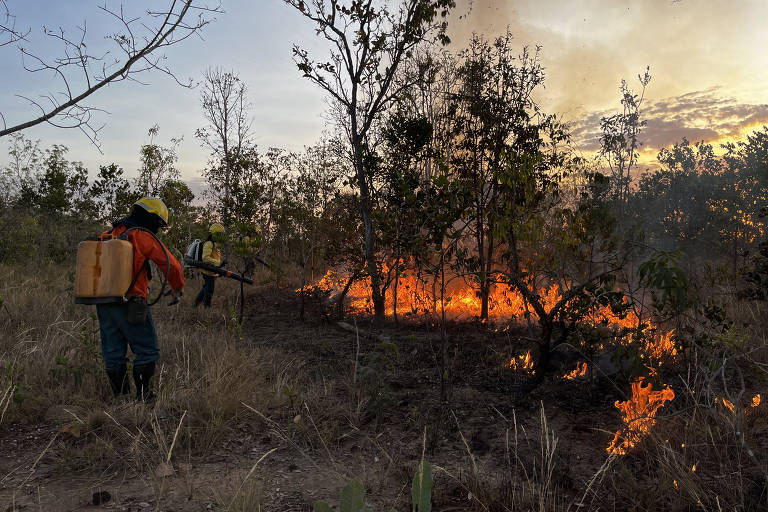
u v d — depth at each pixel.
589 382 4.26
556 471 2.76
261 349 5.71
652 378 3.57
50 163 12.94
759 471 2.59
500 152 6.08
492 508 2.37
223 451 3.00
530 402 3.93
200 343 5.38
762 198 10.30
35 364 4.10
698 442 2.92
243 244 6.05
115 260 3.53
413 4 7.22
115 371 3.69
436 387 4.42
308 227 9.22
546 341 4.11
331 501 2.41
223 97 12.04
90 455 2.79
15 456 2.84
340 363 5.23
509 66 6.50
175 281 3.82
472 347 5.82
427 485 1.41
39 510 2.25
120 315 3.63
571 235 4.30
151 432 3.12
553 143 6.17
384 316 7.61
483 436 3.32
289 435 3.25
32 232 12.53
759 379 3.45
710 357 3.37
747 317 5.52
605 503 2.42
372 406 3.64
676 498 2.38
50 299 6.95
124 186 10.99
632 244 4.00
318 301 9.57
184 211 10.48
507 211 4.28
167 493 2.43
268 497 2.45
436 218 4.44
